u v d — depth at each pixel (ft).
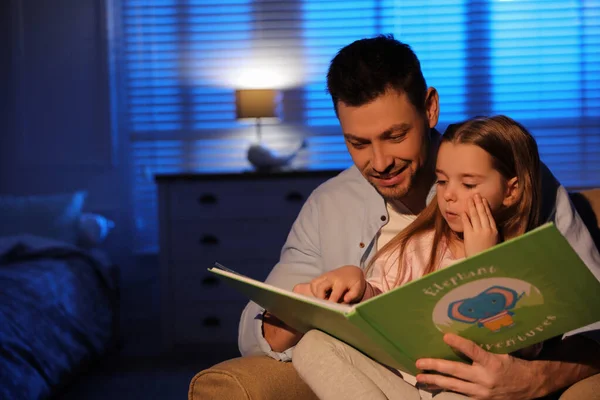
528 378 3.87
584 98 13.94
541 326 3.62
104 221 12.73
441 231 4.94
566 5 13.87
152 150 14.23
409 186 4.84
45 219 12.10
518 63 13.96
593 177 14.01
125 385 10.06
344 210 5.48
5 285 9.55
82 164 14.10
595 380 4.01
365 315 3.48
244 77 14.11
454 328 3.65
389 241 5.34
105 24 13.99
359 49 4.66
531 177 4.57
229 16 14.16
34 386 8.60
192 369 10.77
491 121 4.56
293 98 14.07
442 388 4.23
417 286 3.32
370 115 4.55
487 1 13.87
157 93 14.20
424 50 13.97
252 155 12.34
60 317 10.01
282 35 14.07
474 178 4.46
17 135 14.12
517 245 3.15
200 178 11.41
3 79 14.10
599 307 3.49
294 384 4.52
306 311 3.91
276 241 11.41
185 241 11.49
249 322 4.90
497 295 3.42
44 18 14.06
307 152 14.05
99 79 14.06
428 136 4.90
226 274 4.15
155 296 14.17
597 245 5.53
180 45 14.16
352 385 3.90
